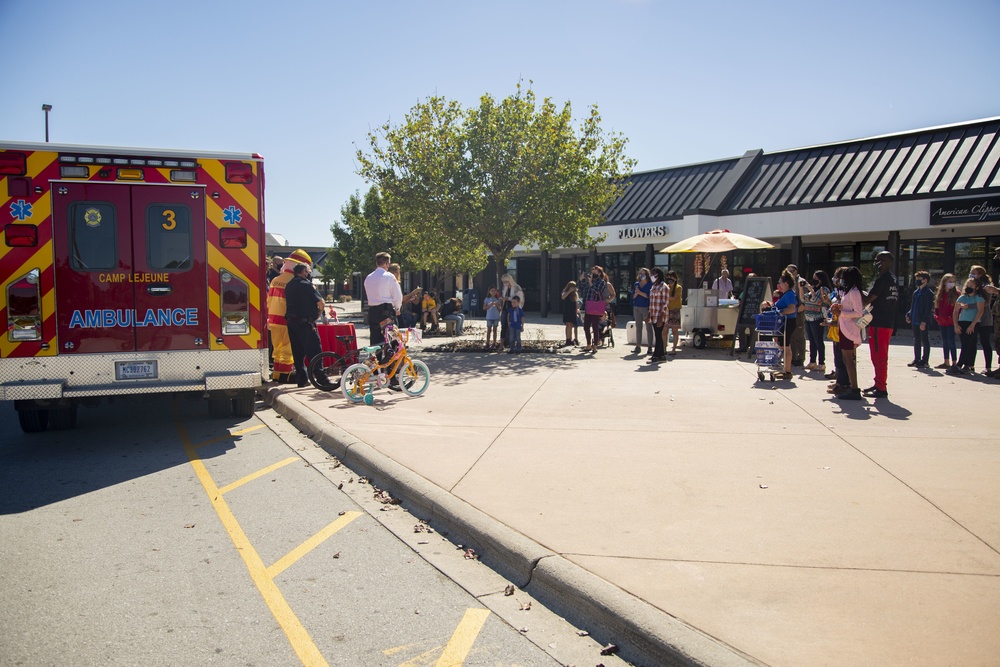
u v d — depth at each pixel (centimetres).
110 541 528
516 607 422
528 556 453
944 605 378
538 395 1046
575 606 409
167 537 536
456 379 1221
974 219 2045
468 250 1941
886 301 973
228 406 972
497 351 1662
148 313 816
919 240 2403
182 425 949
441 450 723
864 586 402
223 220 835
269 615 413
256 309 851
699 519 515
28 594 439
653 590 400
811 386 1106
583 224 1755
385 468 660
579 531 494
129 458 771
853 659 328
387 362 1048
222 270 837
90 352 798
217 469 725
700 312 1642
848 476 613
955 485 584
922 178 2228
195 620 407
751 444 731
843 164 2492
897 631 352
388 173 1789
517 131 1706
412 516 581
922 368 1309
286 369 1208
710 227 2641
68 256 786
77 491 651
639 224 2923
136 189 805
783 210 2473
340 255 4247
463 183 1723
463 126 1764
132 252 807
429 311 2284
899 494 562
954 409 904
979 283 1185
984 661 325
